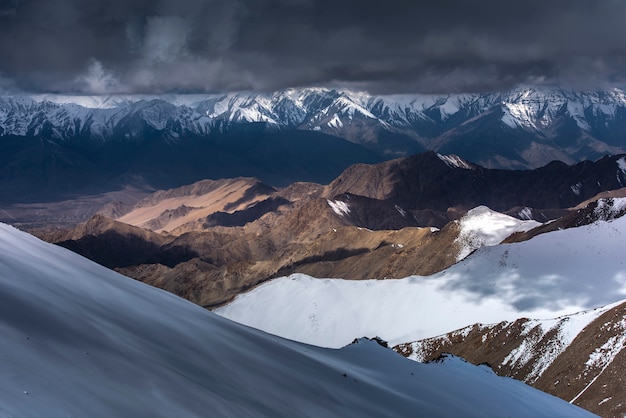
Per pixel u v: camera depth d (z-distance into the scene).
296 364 38.84
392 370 52.41
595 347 100.38
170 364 27.00
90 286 32.97
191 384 25.69
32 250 35.09
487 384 57.16
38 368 20.89
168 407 22.67
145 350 27.16
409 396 44.00
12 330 22.61
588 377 95.50
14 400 18.44
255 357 35.50
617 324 101.44
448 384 52.19
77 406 19.78
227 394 27.00
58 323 25.39
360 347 59.47
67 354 22.88
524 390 60.47
